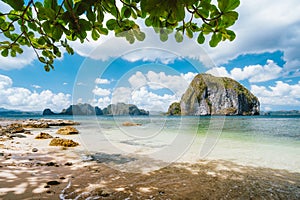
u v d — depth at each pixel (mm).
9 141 9164
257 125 22844
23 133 13352
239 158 6699
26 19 1877
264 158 6848
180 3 1070
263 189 3695
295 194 3467
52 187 3324
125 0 1625
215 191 3520
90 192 3223
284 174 4781
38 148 7406
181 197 3197
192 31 1810
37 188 3232
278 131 17000
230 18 1377
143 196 3178
